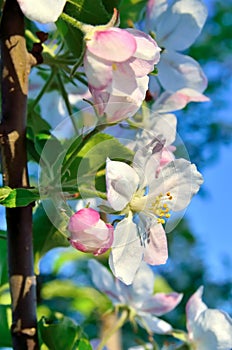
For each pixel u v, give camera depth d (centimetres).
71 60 47
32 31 51
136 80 41
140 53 41
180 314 130
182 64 52
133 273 42
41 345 46
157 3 52
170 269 180
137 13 54
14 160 43
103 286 58
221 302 187
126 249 42
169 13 52
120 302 58
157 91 53
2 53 43
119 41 41
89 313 77
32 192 41
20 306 44
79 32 44
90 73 41
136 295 57
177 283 181
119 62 41
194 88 52
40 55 44
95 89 41
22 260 44
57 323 47
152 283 57
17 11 43
